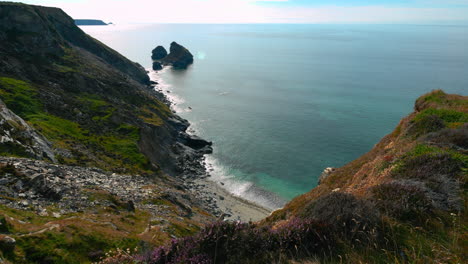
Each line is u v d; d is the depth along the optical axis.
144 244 21.42
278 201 67.38
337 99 149.12
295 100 149.12
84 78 106.00
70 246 17.34
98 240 19.31
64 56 120.12
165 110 121.25
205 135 105.94
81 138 65.31
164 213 35.31
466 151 16.16
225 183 74.88
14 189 23.62
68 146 55.12
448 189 11.68
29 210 21.16
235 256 8.63
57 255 16.16
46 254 15.86
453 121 24.23
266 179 76.81
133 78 175.38
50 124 65.12
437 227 9.29
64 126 67.69
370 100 145.25
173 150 89.62
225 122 118.75
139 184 45.72
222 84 192.62
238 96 159.88
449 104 30.25
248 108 136.50
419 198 10.83
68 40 155.75
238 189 72.12
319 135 102.38
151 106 116.06
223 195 69.12
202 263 8.45
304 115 124.00
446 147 17.19
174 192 54.59
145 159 66.25
